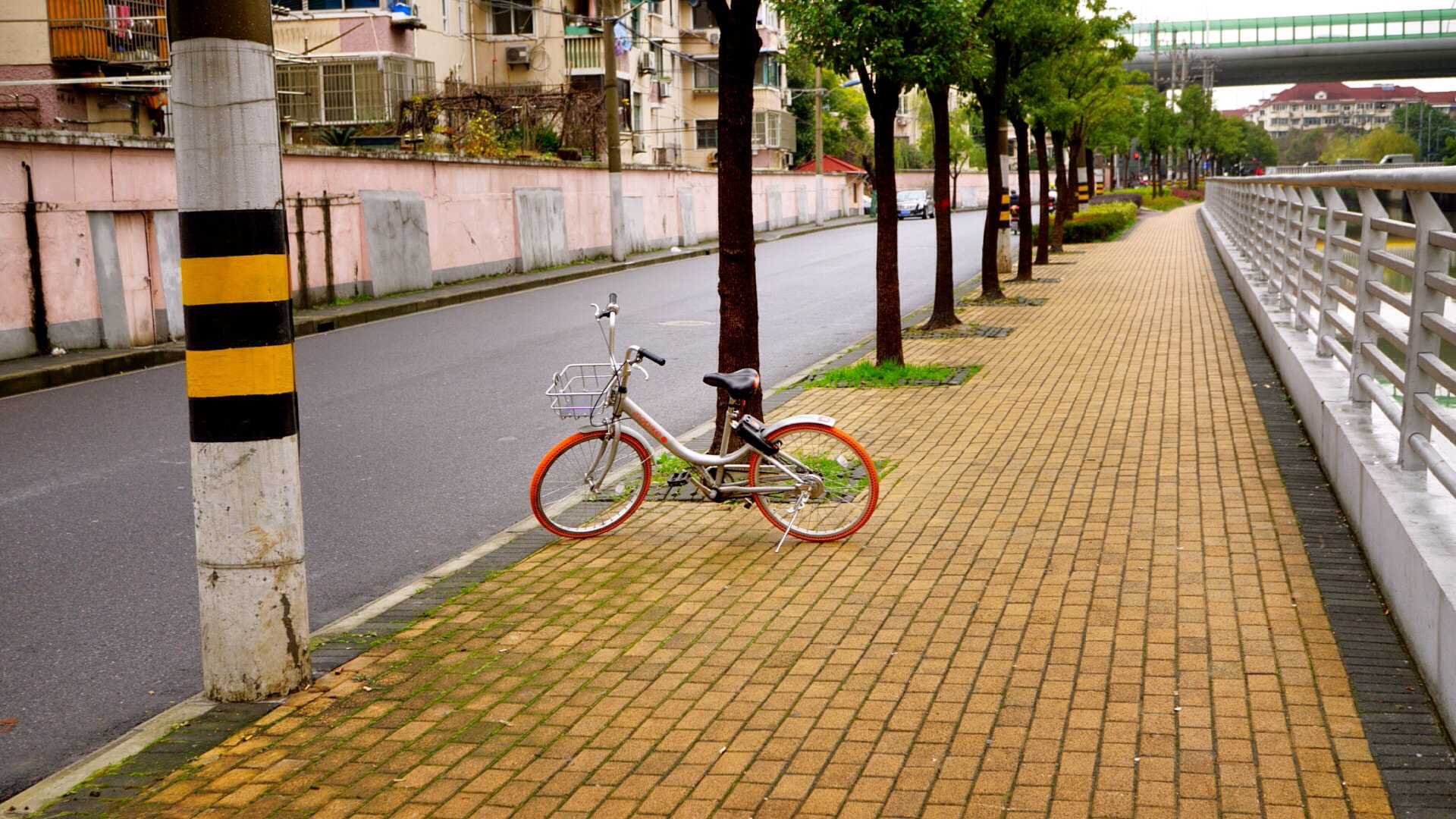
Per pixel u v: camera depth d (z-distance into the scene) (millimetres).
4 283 14438
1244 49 88125
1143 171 135000
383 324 19172
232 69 4309
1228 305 16938
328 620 5699
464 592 5789
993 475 7621
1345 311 10789
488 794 3768
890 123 11781
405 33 36562
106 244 15953
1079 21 20203
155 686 4980
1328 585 5309
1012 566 5809
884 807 3582
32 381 13273
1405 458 5539
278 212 4469
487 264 26859
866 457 6441
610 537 6707
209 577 4531
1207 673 4434
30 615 5832
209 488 4488
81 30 23203
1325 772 3664
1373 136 142125
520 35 45344
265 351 4477
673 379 12617
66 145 15258
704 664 4762
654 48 52969
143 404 12031
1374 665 4445
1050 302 18562
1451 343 4922
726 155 7512
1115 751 3867
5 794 4066
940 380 11336
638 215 36000
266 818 3652
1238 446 8102
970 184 86500
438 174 24891
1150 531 6258
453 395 11945
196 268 4379
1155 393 10289
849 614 5258
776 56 12484
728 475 6797
